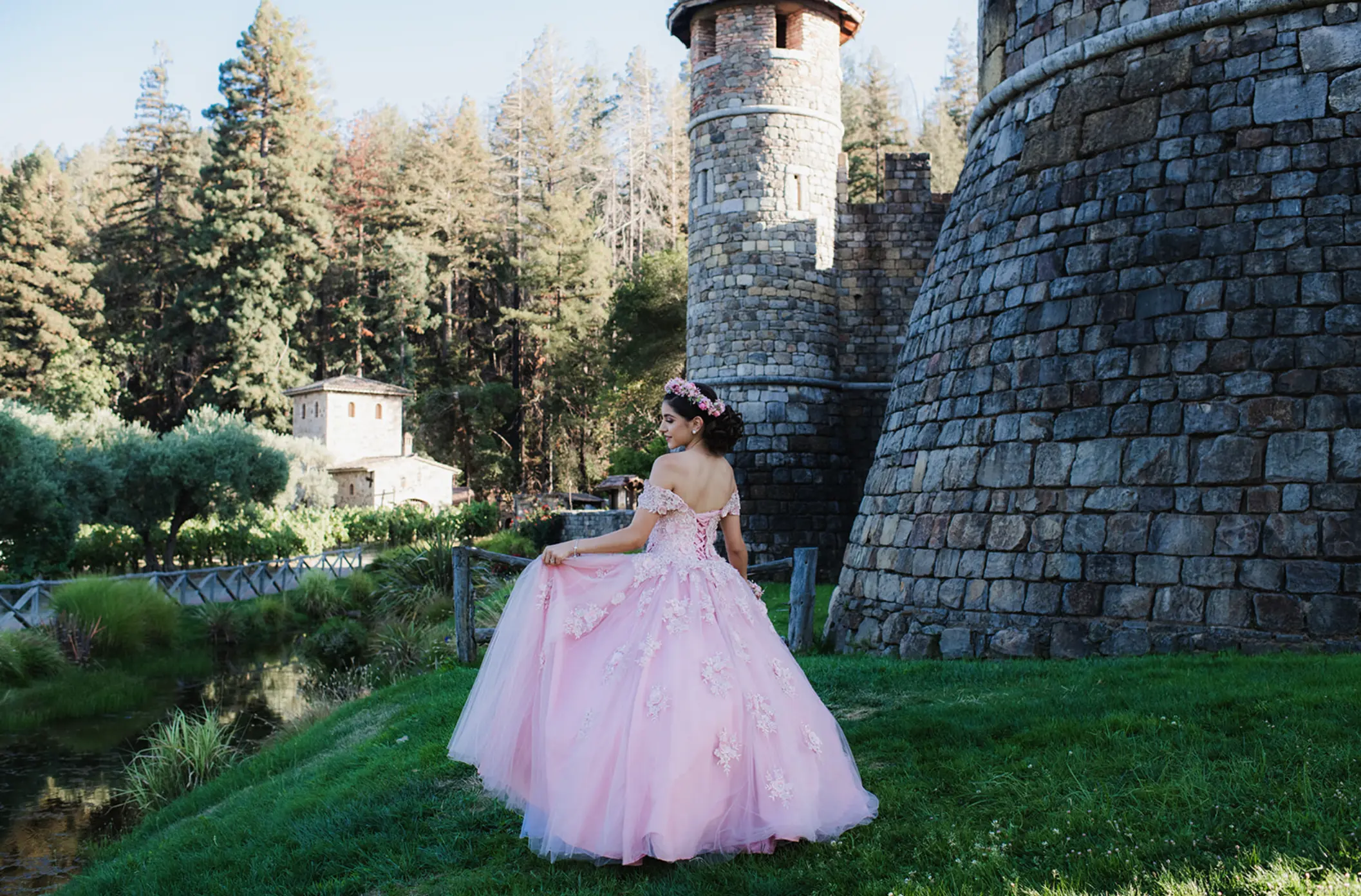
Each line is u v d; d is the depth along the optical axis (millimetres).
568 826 3336
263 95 54656
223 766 8977
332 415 45344
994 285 9109
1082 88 8789
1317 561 6867
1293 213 7508
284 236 52188
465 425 51469
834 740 3682
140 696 13922
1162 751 4027
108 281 55812
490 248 55625
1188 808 3451
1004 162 9406
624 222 63188
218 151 53906
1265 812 3342
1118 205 8289
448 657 9898
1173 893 2848
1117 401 7918
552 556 3758
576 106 65438
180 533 25719
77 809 9094
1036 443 8312
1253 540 7105
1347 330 7156
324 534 30344
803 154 19969
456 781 4812
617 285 52188
